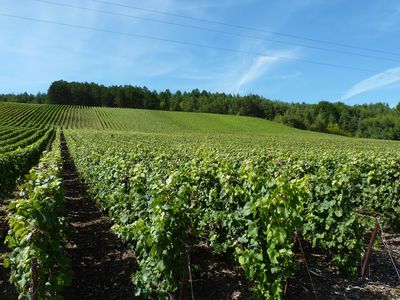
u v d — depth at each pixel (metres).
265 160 12.45
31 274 4.16
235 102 118.81
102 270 6.20
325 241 6.11
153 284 4.70
